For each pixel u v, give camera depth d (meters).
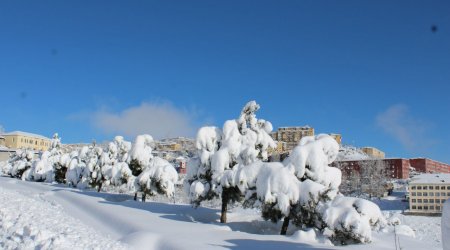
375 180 86.50
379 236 25.58
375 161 94.88
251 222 28.78
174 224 25.69
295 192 23.53
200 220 29.05
